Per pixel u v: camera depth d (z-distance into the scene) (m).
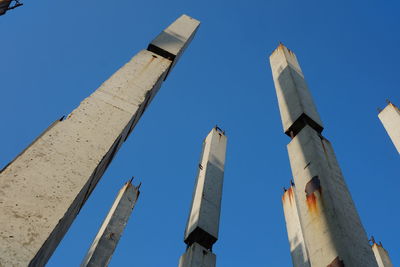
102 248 11.77
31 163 3.48
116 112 4.61
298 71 9.45
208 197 9.77
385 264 12.33
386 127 10.64
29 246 2.84
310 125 7.34
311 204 5.42
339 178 5.77
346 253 4.41
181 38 7.74
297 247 10.24
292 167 6.39
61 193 3.36
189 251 8.27
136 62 5.93
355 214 5.21
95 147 3.97
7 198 3.10
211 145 12.15
